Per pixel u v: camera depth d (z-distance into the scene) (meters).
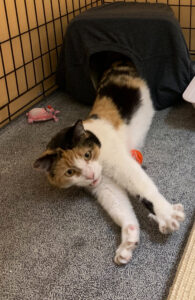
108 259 0.38
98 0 0.88
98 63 0.70
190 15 0.81
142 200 0.41
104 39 0.63
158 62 0.63
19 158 0.57
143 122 0.58
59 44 0.78
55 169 0.42
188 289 0.32
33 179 0.52
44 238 0.42
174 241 0.39
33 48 0.70
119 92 0.57
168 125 0.61
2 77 0.63
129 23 0.61
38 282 0.36
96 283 0.35
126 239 0.38
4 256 0.40
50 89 0.77
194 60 0.85
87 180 0.43
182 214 0.39
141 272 0.36
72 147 0.42
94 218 0.44
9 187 0.51
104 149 0.46
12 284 0.36
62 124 0.65
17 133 0.64
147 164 0.51
